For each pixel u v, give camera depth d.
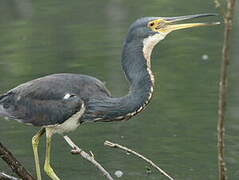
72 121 9.62
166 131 13.52
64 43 19.59
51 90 9.62
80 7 23.09
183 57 18.39
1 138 13.34
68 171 11.85
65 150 12.80
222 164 7.56
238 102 14.71
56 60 18.19
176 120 14.08
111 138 13.30
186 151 12.52
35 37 20.22
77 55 18.45
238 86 15.71
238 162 11.92
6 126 13.99
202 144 12.80
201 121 13.98
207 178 11.37
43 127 10.00
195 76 16.81
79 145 13.00
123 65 9.43
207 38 19.94
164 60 18.23
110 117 9.47
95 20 21.62
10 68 17.66
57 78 9.76
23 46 19.39
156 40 9.35
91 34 20.28
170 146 12.77
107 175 9.03
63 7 23.19
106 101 9.43
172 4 22.64
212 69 17.27
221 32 20.38
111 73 16.92
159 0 23.28
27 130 13.77
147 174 11.59
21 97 9.78
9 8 23.09
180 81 16.48
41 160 12.34
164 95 15.57
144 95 9.31
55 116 9.55
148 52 9.37
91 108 9.52
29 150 12.80
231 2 7.09
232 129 13.38
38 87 9.71
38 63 17.97
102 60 17.98
